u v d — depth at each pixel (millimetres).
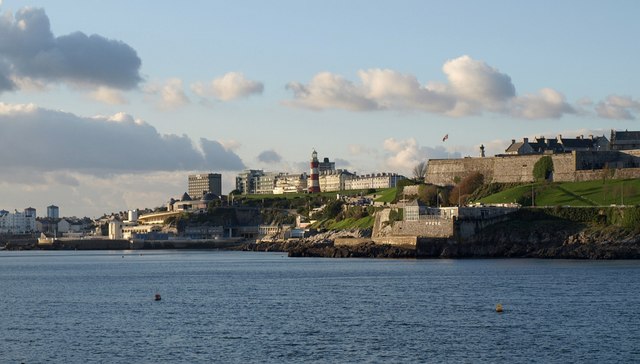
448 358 106938
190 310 155625
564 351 110125
